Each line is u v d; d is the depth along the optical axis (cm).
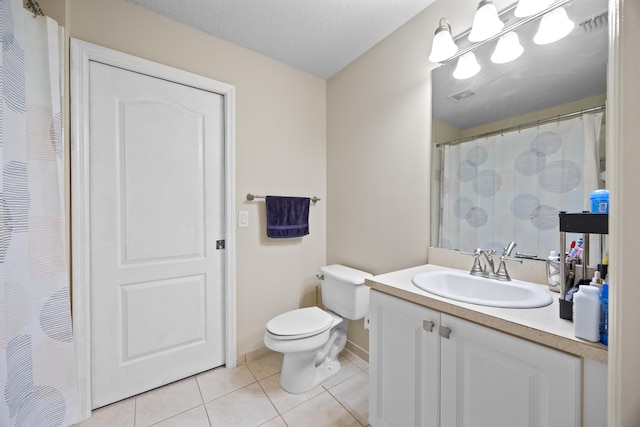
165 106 162
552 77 107
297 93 217
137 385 155
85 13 137
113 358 147
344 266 209
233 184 184
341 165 218
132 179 152
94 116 141
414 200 161
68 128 131
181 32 165
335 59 204
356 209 203
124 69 149
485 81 128
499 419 81
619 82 51
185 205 170
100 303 143
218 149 182
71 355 120
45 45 112
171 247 165
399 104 170
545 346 72
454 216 141
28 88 106
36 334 108
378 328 121
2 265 82
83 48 134
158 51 157
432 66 151
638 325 53
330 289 193
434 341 98
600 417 64
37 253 109
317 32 174
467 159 136
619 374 52
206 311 178
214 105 180
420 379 103
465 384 89
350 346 208
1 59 81
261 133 198
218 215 183
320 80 231
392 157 175
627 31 51
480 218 131
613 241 53
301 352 158
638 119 52
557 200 106
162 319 163
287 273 214
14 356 94
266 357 200
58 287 116
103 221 144
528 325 75
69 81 131
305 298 224
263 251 201
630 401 52
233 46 185
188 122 170
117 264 148
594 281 71
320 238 232
